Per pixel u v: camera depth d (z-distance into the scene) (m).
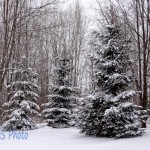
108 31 11.43
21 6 15.64
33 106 15.23
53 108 16.12
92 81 11.25
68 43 29.56
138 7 14.92
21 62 15.87
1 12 14.55
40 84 26.38
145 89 13.79
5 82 20.03
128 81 10.82
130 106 10.11
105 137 10.41
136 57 15.57
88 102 10.76
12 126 14.13
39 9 13.79
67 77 17.94
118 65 10.80
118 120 10.00
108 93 10.97
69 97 16.69
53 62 26.72
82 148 7.89
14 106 15.32
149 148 7.25
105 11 16.02
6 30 13.78
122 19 14.98
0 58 15.62
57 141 9.94
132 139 9.21
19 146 8.93
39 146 8.81
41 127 15.59
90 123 10.72
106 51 11.06
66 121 16.03
